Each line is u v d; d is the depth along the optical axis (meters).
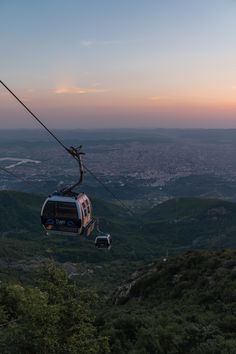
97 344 18.41
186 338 26.48
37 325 16.62
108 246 37.97
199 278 48.25
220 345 24.03
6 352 16.38
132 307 47.44
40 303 17.39
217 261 50.78
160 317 32.25
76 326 17.55
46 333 16.58
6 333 17.28
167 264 59.50
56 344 16.73
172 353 24.97
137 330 29.50
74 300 18.14
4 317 29.61
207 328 27.53
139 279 59.44
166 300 47.47
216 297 38.81
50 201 23.58
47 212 23.62
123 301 57.31
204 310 36.03
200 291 43.47
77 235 23.89
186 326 28.31
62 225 23.56
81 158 21.80
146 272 61.66
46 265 21.28
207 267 50.62
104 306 55.59
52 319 16.75
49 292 19.53
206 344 24.47
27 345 16.48
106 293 88.12
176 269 55.56
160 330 27.56
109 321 33.28
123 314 36.03
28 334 16.53
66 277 20.88
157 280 56.09
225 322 29.19
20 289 33.97
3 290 33.81
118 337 28.31
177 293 47.31
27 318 17.00
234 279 42.59
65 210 23.42
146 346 26.00
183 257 59.47
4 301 32.56
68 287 20.09
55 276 20.47
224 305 34.44
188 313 35.25
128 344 27.16
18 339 16.52
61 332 17.30
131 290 58.09
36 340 16.44
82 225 23.67
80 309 17.92
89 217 25.44
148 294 53.75
